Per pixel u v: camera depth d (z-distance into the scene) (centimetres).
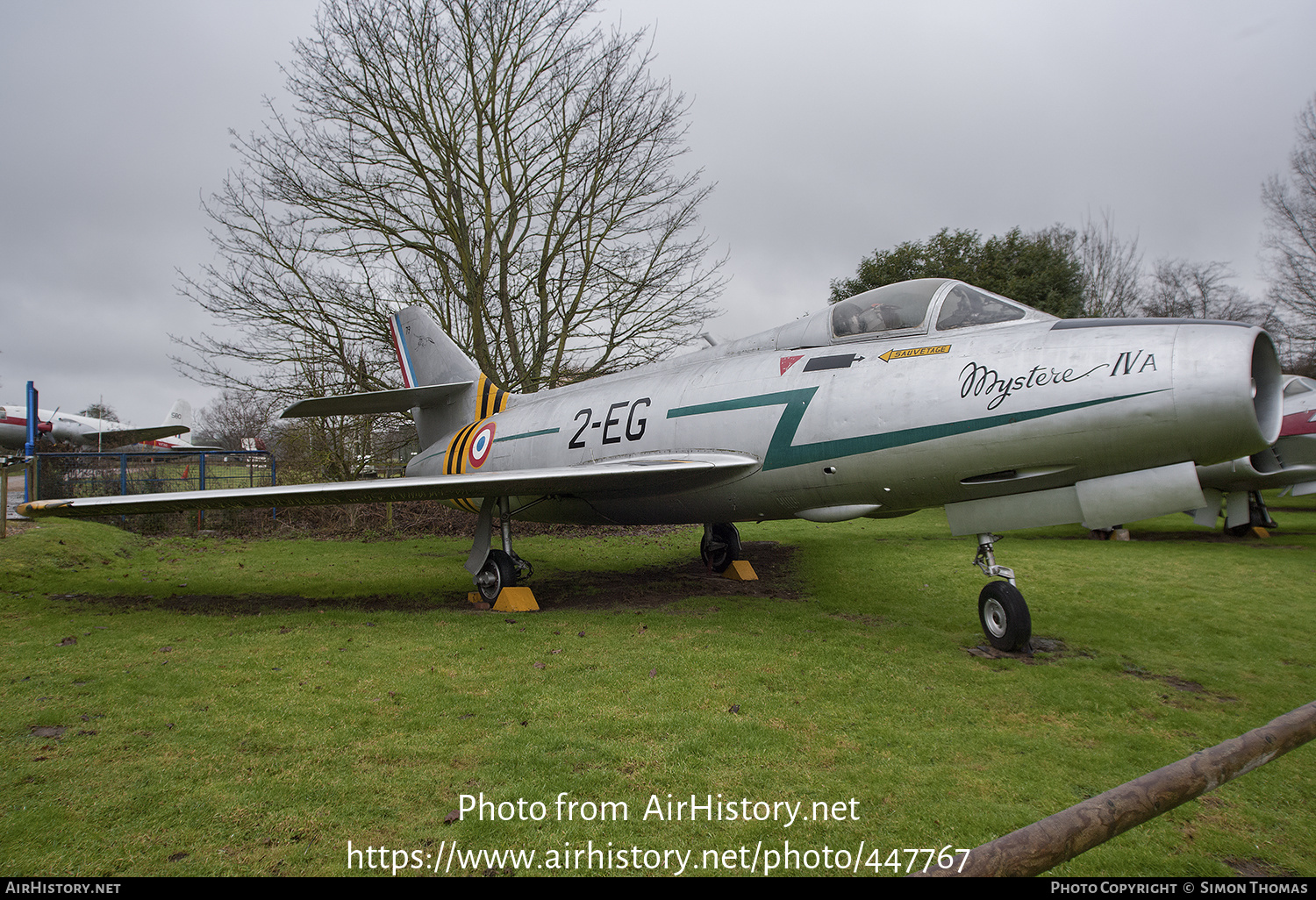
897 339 559
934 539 1127
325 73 1422
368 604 736
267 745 342
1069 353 460
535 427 838
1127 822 136
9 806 280
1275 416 445
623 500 741
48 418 2664
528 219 1544
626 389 757
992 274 2042
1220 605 632
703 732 356
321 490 610
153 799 286
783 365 617
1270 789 298
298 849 252
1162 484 450
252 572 946
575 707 394
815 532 1267
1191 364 419
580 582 862
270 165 1394
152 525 1438
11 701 403
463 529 1538
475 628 599
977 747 338
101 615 655
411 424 1568
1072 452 455
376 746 340
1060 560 890
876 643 529
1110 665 468
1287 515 1377
